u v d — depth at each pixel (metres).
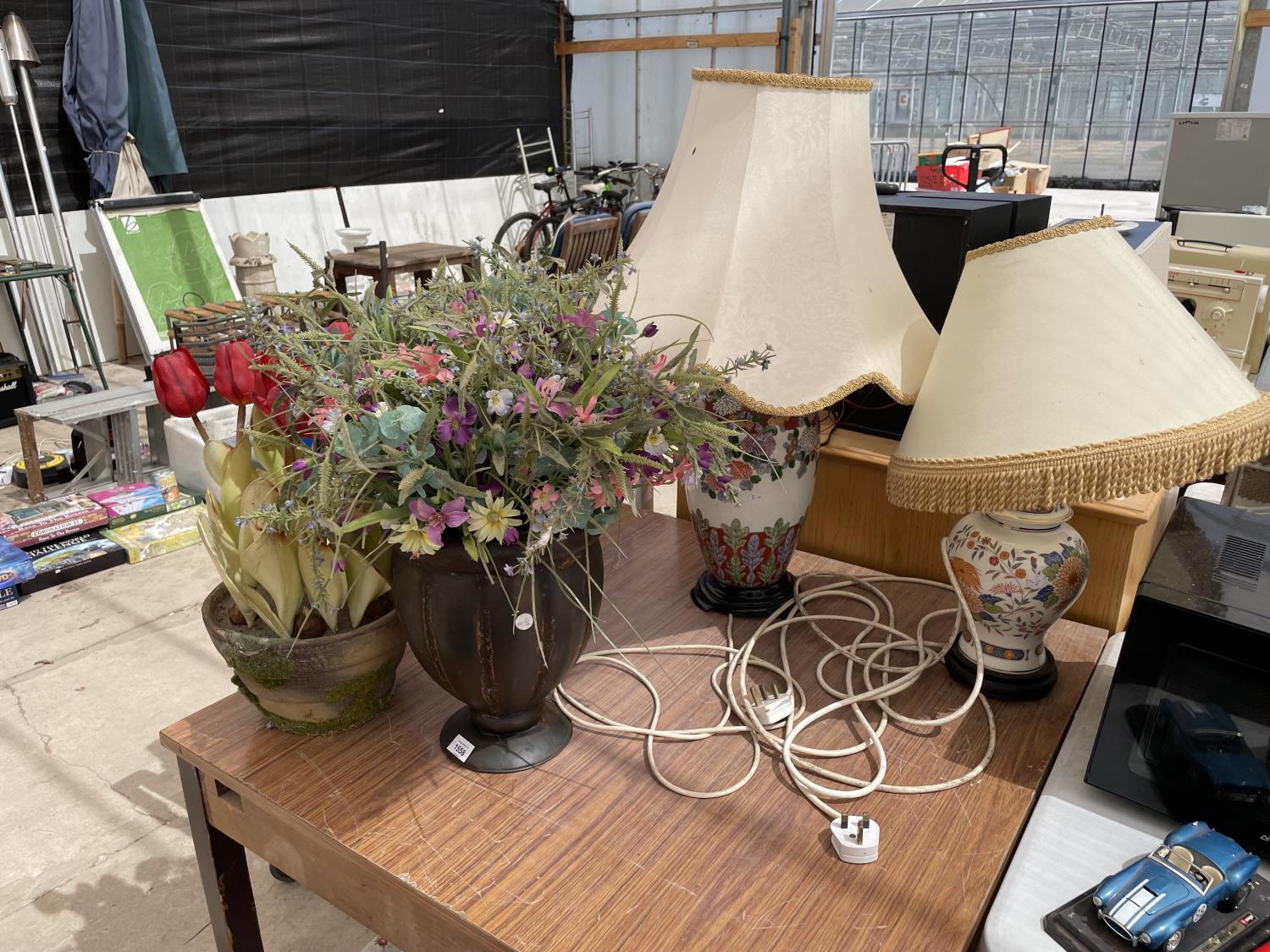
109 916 1.59
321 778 0.93
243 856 1.13
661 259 1.06
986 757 0.94
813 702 1.06
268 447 0.92
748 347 0.99
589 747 0.98
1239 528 0.98
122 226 4.77
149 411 3.59
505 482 0.77
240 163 5.80
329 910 1.61
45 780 1.94
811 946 0.74
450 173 7.23
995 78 8.84
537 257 0.85
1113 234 0.86
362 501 0.77
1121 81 8.35
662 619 1.24
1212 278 2.20
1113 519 1.16
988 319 0.88
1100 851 0.82
